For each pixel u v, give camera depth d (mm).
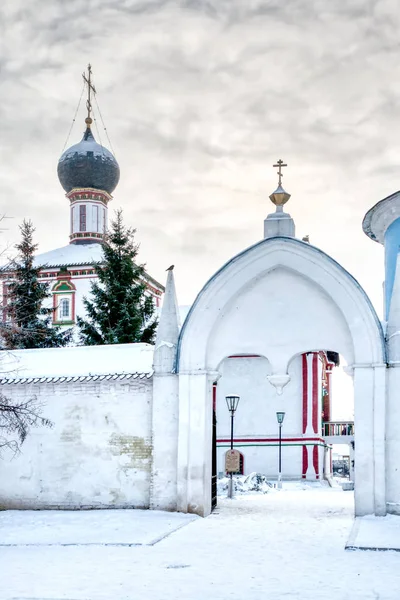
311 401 42094
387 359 20125
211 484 22000
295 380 42375
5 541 16922
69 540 16891
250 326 21594
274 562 14438
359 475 19891
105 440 22078
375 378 20062
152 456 21609
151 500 21422
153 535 17359
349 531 18047
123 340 44781
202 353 21469
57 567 14109
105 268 47406
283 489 37250
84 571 13742
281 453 41938
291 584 12602
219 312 21531
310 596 11773
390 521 18969
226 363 43000
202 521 19938
